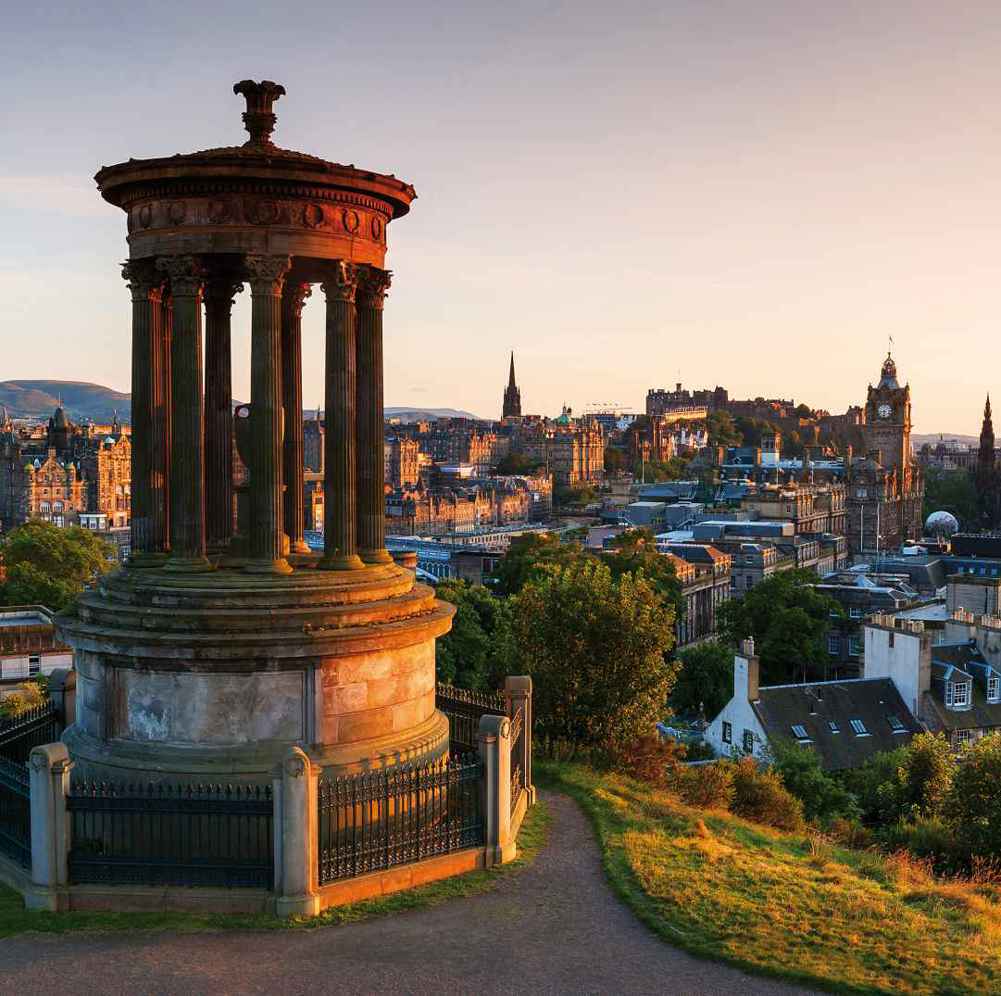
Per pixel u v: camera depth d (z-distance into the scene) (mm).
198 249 29297
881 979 22828
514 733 33250
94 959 23375
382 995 22031
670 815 34781
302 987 22312
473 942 24406
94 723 29859
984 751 50781
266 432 29453
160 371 31266
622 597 52156
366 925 25156
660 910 25875
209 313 32938
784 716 86250
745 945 24109
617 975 22969
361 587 29844
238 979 22594
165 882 25953
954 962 23719
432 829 28297
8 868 27141
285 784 25406
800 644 135500
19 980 22453
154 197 29672
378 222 31516
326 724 28984
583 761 43656
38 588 137375
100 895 25656
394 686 30375
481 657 102500
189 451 29656
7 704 67000
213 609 28469
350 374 30719
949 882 36031
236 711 28453
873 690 90688
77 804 26000
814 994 22312
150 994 21953
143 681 28875
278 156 29312
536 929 25109
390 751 29703
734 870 28844
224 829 27625
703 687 115375
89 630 28859
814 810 64188
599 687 50656
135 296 30969
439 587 112500
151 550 31297
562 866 28938
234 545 31609
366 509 32000
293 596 28922
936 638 101750
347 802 26531
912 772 65188
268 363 29375
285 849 25438
